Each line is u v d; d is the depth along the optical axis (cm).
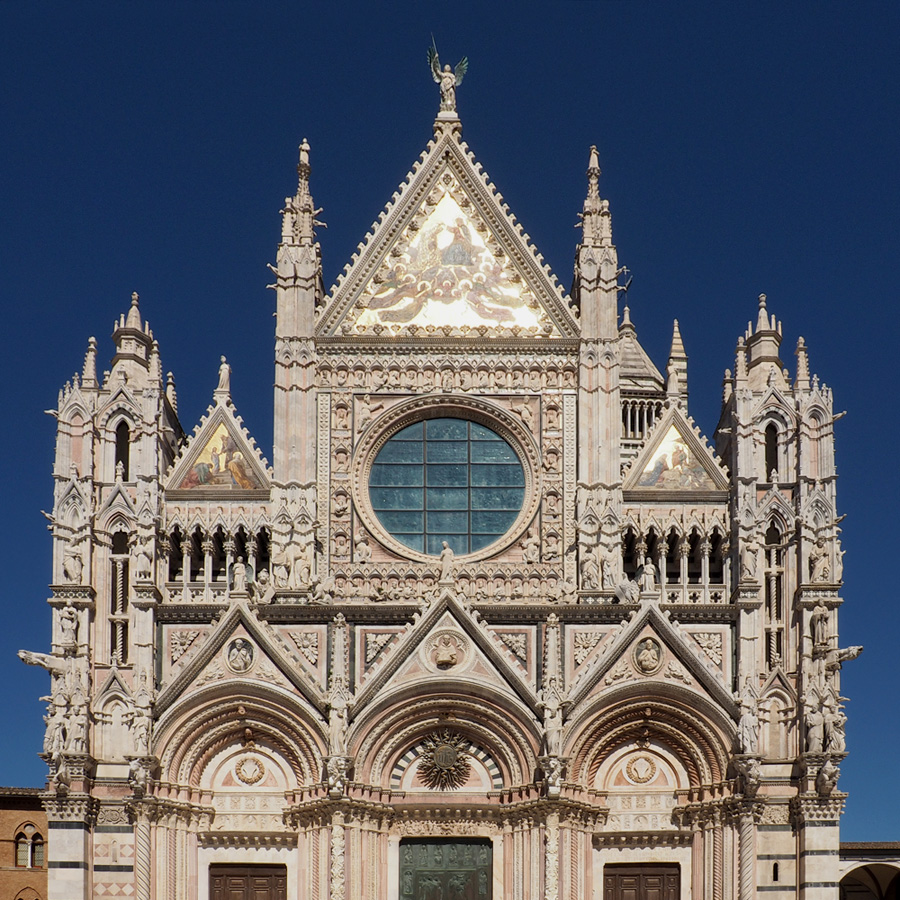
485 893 6494
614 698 6512
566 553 6838
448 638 6550
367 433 6962
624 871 6538
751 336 7188
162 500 6838
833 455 6794
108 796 6425
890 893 9681
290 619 6619
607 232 7206
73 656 6469
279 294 7081
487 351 7081
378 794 6481
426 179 7312
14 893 8662
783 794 6456
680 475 6988
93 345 6944
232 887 6488
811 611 6600
